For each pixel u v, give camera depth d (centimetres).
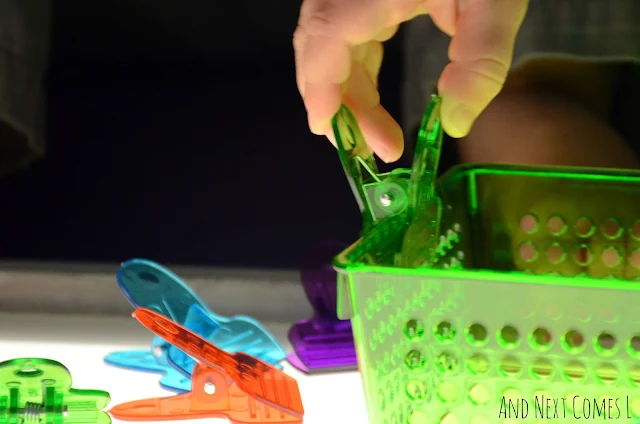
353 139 58
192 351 59
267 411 60
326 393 65
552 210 62
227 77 96
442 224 61
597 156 74
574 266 62
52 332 73
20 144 92
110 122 96
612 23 82
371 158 58
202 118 96
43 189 94
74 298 77
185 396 60
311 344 68
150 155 96
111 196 95
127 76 96
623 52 82
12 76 88
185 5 93
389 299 54
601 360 54
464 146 80
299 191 95
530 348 54
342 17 58
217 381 60
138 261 65
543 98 78
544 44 82
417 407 54
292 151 95
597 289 53
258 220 94
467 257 62
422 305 54
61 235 93
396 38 94
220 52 96
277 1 93
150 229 94
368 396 54
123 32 94
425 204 57
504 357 54
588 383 54
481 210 62
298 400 60
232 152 96
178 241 94
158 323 59
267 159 95
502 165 62
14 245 92
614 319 53
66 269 78
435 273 53
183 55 96
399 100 94
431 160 56
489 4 57
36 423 58
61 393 59
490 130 78
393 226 56
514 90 80
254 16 94
